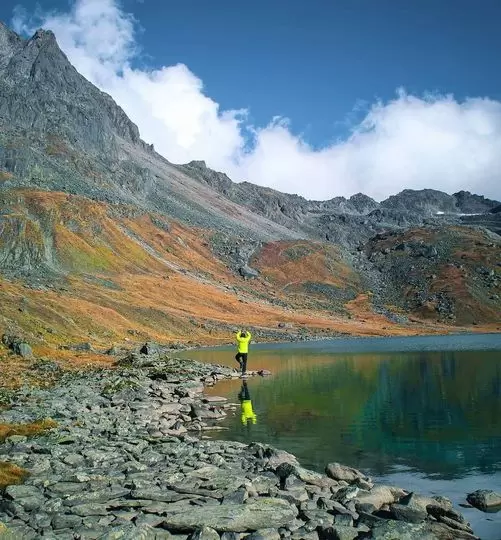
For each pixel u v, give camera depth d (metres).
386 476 19.30
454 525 14.52
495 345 100.12
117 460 20.03
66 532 13.46
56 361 56.28
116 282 153.12
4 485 16.86
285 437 25.59
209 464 19.62
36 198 176.62
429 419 29.05
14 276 114.44
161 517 14.41
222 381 48.81
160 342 104.12
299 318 180.12
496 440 24.06
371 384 44.06
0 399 31.48
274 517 14.51
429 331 181.88
